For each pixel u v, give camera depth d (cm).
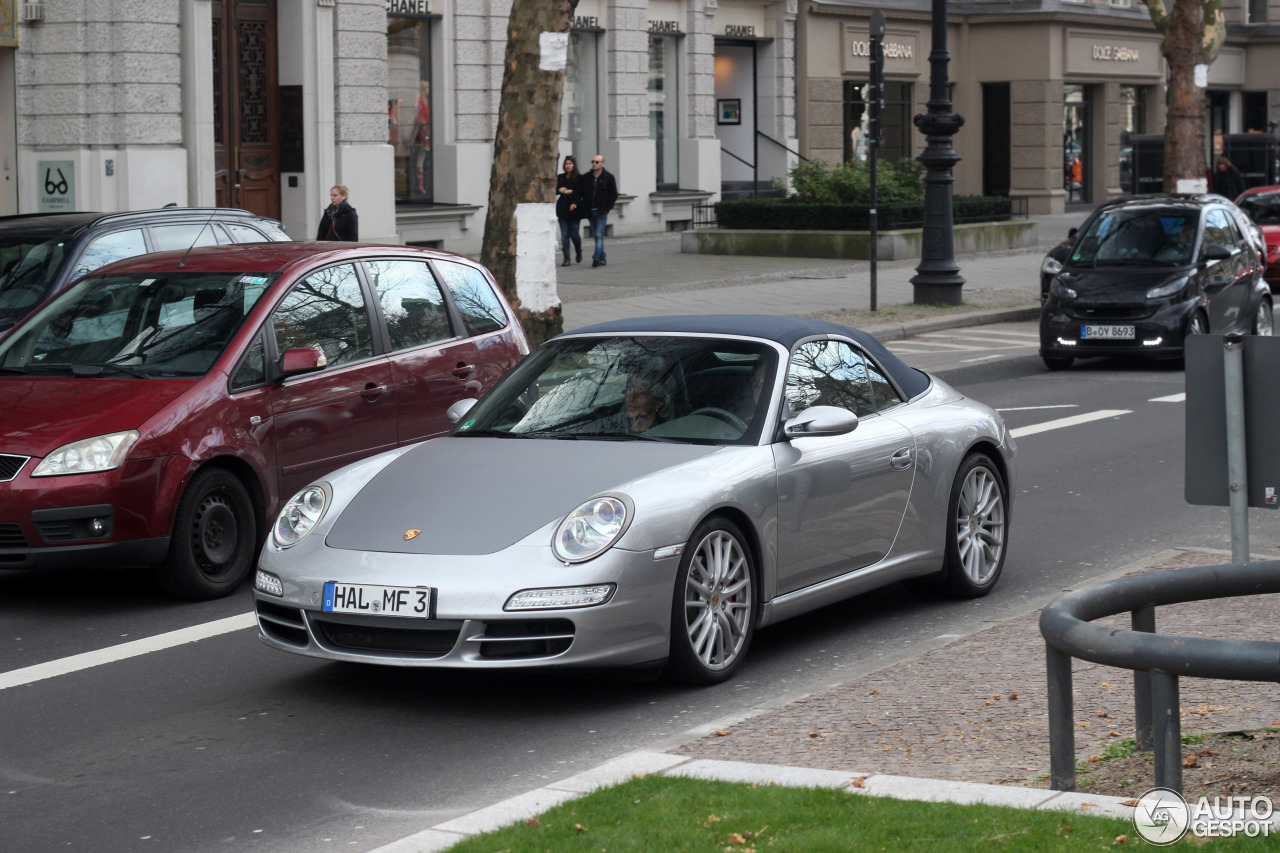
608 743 1263
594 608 1293
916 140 9325
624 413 1510
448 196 6631
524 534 1327
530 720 1329
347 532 1375
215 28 5594
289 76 5812
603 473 1398
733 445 1462
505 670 1431
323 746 1270
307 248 2023
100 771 1219
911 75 9119
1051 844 895
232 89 5681
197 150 5394
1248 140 9100
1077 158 9894
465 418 1583
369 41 6000
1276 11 11481
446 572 1300
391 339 2011
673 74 7875
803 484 1481
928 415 1684
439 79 6600
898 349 4241
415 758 1237
